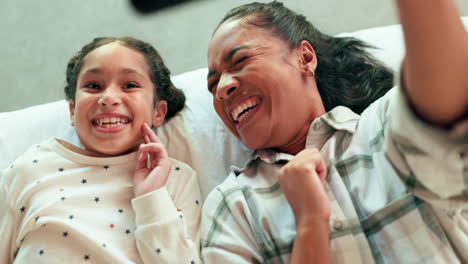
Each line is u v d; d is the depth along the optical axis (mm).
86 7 2219
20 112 1366
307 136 999
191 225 1044
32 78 2053
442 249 767
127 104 1076
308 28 1185
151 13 2160
